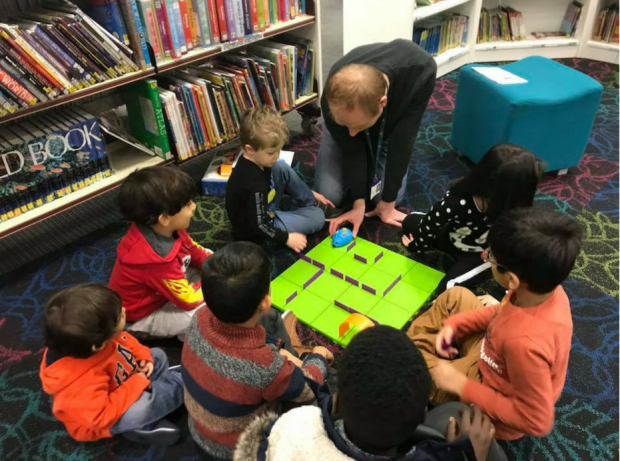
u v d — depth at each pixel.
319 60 2.69
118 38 1.92
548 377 1.02
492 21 3.67
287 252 2.05
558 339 1.03
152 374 1.43
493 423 1.16
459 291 1.54
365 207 2.28
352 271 1.90
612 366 1.53
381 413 0.68
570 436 1.35
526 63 2.47
